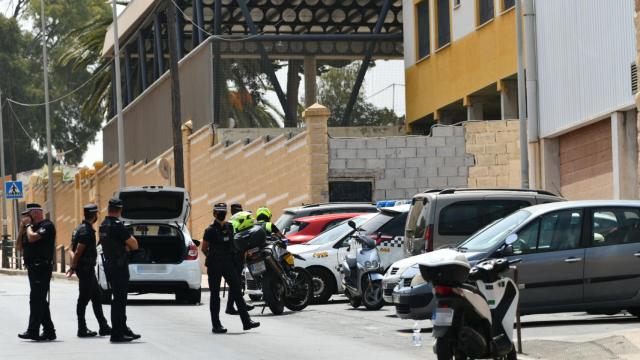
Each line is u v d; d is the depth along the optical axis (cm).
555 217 4322
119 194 6288
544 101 7062
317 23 10919
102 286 6012
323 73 9800
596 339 3619
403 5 9812
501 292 3059
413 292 4316
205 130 10044
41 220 4250
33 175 18250
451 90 8925
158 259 6191
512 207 4884
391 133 9806
